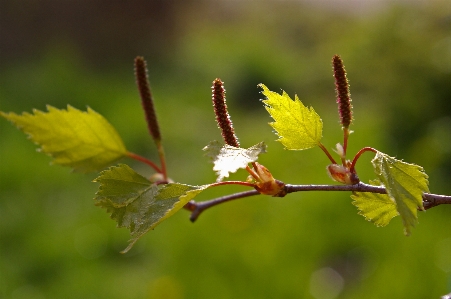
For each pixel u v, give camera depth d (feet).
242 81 4.92
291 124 0.88
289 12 6.70
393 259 2.21
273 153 3.29
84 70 5.16
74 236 2.57
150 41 5.96
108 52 5.72
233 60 5.11
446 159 2.94
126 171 0.89
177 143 3.75
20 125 1.01
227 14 7.04
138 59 1.02
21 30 5.39
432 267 2.13
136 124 3.81
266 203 2.67
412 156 3.08
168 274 2.28
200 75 5.19
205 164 3.31
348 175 0.86
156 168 1.04
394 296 2.05
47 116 1.01
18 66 4.94
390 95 3.52
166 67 5.53
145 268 2.39
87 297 2.18
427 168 2.96
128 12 5.89
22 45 5.35
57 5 5.58
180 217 2.54
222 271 2.23
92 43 5.70
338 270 2.31
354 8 6.51
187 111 4.38
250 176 0.86
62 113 1.01
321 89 4.85
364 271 2.27
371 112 3.64
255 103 4.78
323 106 4.42
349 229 2.45
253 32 6.53
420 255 2.18
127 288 2.23
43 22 5.53
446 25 3.53
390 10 3.73
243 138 3.71
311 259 2.32
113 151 1.03
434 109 3.23
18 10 5.40
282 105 0.88
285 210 2.62
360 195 0.90
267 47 5.60
